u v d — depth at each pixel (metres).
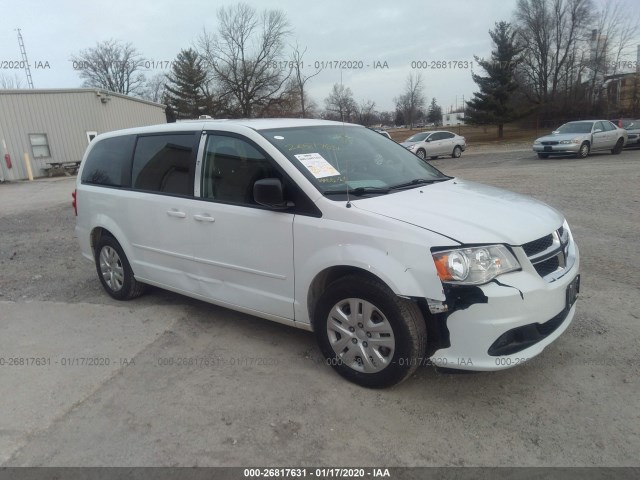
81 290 5.61
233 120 4.23
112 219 4.98
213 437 2.85
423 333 3.04
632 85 45.09
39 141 24.34
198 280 4.25
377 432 2.85
